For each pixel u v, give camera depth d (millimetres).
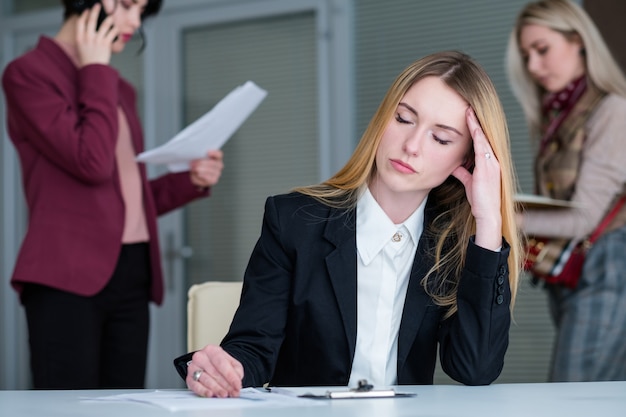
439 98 1757
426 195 1877
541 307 4355
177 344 5102
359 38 4785
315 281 1818
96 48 2969
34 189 2939
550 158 3654
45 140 2877
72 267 2848
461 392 1464
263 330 1785
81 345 2855
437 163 1777
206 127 3129
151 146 5184
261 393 1433
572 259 3539
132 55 5234
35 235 2869
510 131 4449
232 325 1809
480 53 4527
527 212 3502
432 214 1902
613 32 4129
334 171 4797
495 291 1734
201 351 1459
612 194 3531
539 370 4352
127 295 3016
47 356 2838
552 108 3703
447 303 1815
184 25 5125
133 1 3062
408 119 1778
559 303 3650
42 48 2994
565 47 3645
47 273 2828
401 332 1791
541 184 3701
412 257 1854
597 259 3525
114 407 1273
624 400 1348
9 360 5473
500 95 4473
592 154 3539
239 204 5031
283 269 1852
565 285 3594
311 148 4863
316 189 1935
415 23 4664
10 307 5496
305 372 1819
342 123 4773
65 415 1192
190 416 1162
